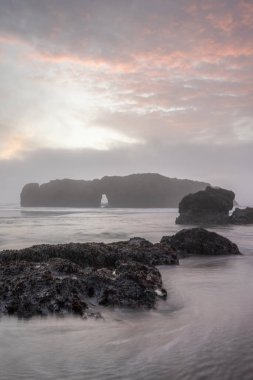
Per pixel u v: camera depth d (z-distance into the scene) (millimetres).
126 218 74938
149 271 14312
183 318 9805
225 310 10430
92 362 7023
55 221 62500
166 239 24766
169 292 12727
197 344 7793
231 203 67312
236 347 7562
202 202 62031
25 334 8641
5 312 10398
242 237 35094
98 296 11664
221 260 20609
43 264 14055
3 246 26969
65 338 8359
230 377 6305
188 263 19500
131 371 6613
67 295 10906
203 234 23672
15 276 12344
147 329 8938
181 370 6598
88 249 18188
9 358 7250
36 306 10555
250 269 17438
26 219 69562
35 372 6621
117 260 17469
